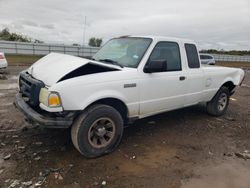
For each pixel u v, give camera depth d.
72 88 3.32
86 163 3.56
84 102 3.42
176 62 4.77
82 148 3.56
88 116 3.52
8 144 4.04
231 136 4.91
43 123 3.27
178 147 4.27
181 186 3.13
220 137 4.83
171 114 6.18
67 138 4.35
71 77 3.50
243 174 3.48
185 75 4.85
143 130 4.98
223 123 5.71
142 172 3.41
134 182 3.16
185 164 3.69
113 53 4.67
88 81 3.47
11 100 6.91
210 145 4.42
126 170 3.44
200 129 5.21
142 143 4.36
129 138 4.55
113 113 3.78
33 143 4.11
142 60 4.15
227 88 6.24
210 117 6.11
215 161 3.83
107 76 3.68
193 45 5.17
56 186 2.99
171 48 4.69
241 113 6.77
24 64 20.06
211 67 5.77
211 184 3.20
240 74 6.51
